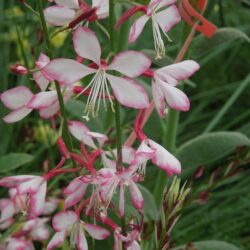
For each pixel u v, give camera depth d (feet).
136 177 0.86
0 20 1.53
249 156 1.11
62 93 0.87
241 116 1.69
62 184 1.38
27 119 1.39
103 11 0.88
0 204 1.10
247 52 2.02
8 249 1.06
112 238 1.19
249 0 1.90
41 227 1.11
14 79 1.53
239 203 1.54
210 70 1.98
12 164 1.11
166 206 0.86
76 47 0.82
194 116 1.73
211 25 0.91
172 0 0.86
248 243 1.46
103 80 0.83
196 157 1.13
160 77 0.85
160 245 0.88
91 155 0.90
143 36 1.42
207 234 1.47
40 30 1.22
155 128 1.33
